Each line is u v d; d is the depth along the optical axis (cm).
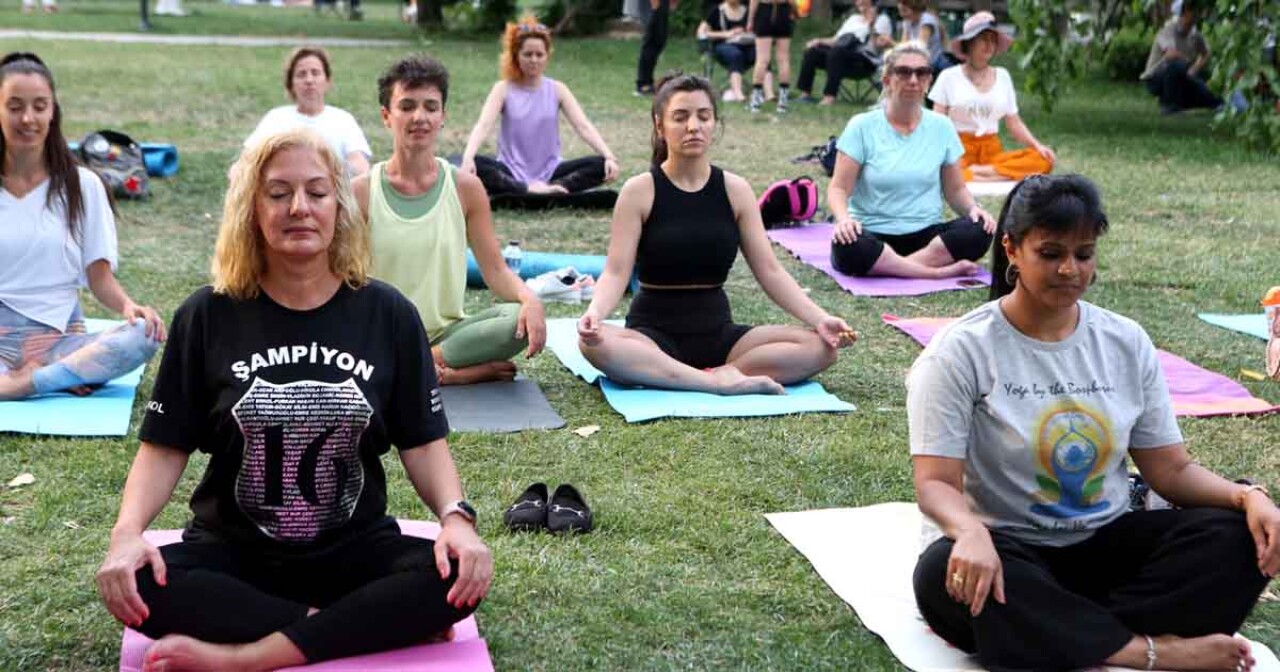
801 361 581
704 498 465
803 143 1307
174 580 324
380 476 356
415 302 584
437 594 334
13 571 398
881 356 643
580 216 954
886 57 795
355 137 866
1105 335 355
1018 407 350
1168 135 1387
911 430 354
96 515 440
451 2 2486
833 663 354
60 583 391
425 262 581
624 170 1148
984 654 335
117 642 358
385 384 347
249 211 335
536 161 986
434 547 336
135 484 339
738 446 513
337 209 341
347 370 341
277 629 328
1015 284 357
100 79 1653
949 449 347
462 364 581
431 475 354
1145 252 847
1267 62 1248
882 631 367
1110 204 1004
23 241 538
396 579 335
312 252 333
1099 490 355
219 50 2103
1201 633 336
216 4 3334
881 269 779
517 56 970
